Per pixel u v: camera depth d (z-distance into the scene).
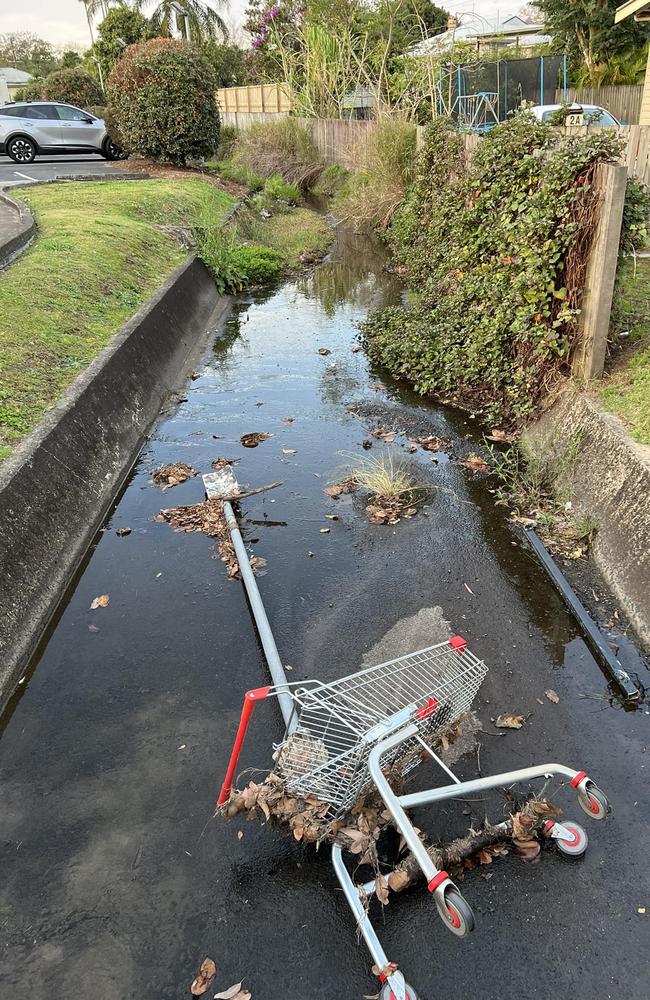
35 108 19.09
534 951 2.47
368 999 2.36
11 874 2.78
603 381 5.57
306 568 4.65
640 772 3.12
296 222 16.94
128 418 6.43
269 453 6.29
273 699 3.60
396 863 2.76
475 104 18.34
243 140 22.70
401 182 14.47
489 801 3.03
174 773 3.20
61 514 4.71
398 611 4.23
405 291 11.49
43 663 3.86
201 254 11.78
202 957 2.49
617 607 4.11
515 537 4.93
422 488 5.62
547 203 5.65
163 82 16.88
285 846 2.87
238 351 9.10
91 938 2.56
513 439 6.32
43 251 8.81
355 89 21.03
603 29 20.27
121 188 13.95
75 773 3.21
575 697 3.56
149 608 4.29
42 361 6.09
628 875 2.71
